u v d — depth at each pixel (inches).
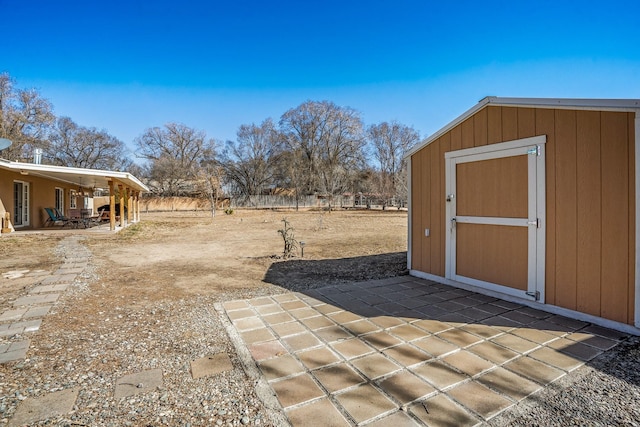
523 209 142.3
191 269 227.8
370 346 102.1
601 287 117.3
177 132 1494.8
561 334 110.4
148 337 110.9
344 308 140.7
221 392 77.3
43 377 84.5
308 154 1489.9
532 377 82.5
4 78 807.1
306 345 103.3
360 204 1344.7
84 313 135.6
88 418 67.6
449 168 178.4
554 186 131.0
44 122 890.1
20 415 68.2
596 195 118.2
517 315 129.9
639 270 107.0
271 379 82.8
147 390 78.5
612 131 113.7
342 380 82.0
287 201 1387.8
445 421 65.6
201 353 98.4
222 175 1400.1
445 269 182.1
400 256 279.3
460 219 172.2
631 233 109.2
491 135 155.6
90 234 430.9
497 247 153.9
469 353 96.6
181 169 1417.3
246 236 445.4
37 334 113.3
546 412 68.3
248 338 109.3
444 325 119.9
